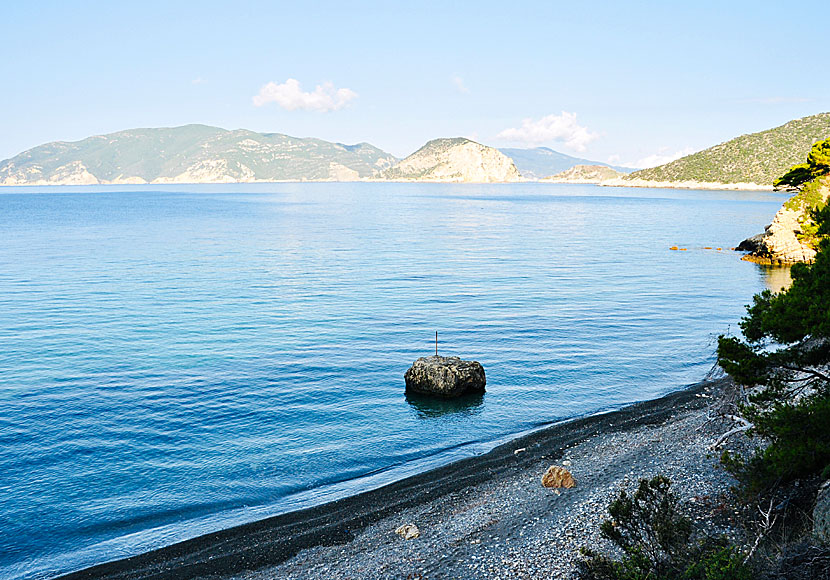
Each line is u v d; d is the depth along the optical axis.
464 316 51.09
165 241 106.88
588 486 21.81
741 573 12.25
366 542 19.22
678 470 21.69
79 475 24.12
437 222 152.25
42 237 112.69
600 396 33.22
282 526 20.52
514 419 30.19
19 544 19.56
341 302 56.50
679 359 39.88
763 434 16.33
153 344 42.34
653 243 107.44
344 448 26.86
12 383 34.38
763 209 198.62
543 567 16.58
